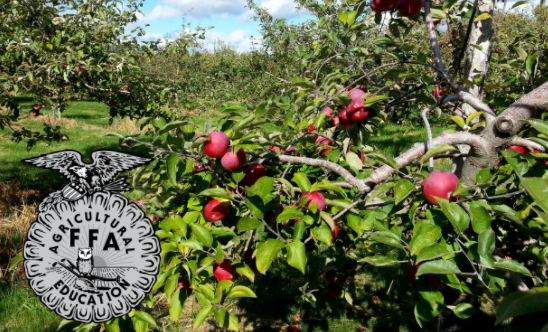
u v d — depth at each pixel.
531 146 1.41
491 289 1.16
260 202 1.46
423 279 1.28
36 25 4.60
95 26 4.82
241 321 3.54
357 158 1.90
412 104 3.17
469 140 1.48
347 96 2.01
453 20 2.60
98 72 4.32
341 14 2.18
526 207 1.42
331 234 1.42
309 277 3.91
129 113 5.12
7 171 7.68
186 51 5.29
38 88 4.46
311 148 2.33
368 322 3.45
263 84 8.67
